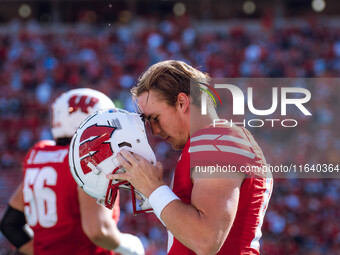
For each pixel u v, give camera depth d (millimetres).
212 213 6027
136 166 6562
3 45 64625
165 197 6332
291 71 58844
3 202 39125
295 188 40969
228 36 66812
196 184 6246
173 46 63594
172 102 6781
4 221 10234
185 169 6555
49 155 9672
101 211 9102
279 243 37594
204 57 61719
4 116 50344
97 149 6887
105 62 59500
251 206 6547
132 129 6973
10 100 52531
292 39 65688
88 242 9430
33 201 9609
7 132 48281
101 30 69000
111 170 6848
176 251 6703
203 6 83812
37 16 86312
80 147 7012
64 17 83438
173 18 70062
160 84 6785
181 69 6840
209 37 65688
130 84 55625
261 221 6844
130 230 35156
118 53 61625
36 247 9656
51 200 9367
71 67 58562
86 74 57625
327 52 62969
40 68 58625
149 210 7000
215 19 85438
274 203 40094
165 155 44562
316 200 40188
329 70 60094
